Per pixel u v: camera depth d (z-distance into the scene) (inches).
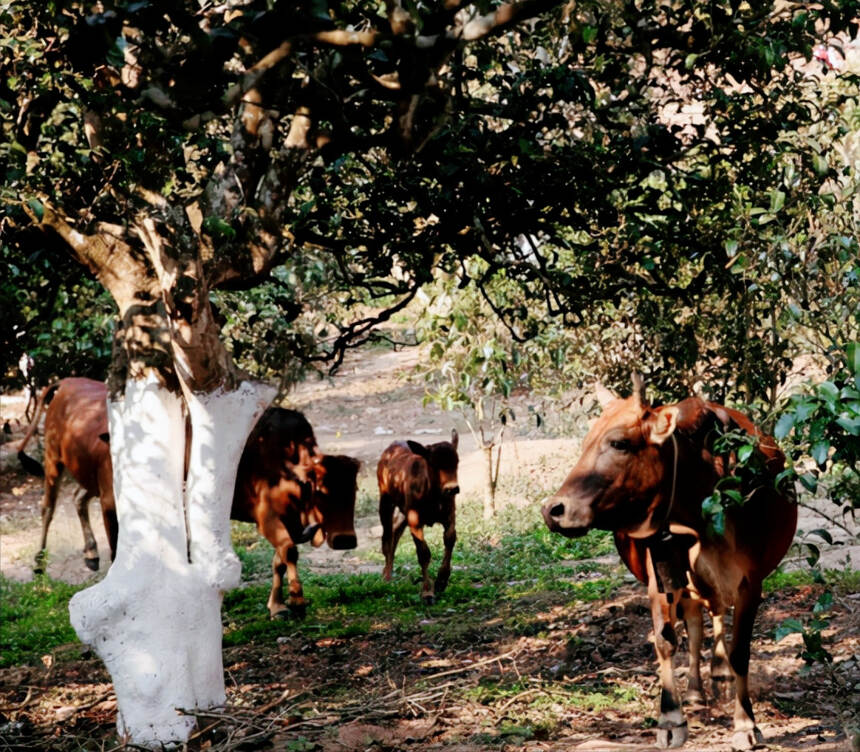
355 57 186.9
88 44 173.2
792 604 354.3
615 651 335.0
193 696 259.4
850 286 242.5
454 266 325.7
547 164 255.3
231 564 267.1
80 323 406.3
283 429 426.3
